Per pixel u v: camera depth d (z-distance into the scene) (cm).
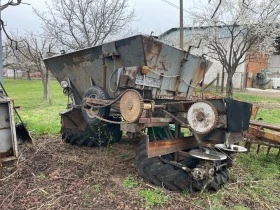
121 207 333
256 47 1681
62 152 535
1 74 684
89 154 528
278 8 1471
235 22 1466
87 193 365
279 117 984
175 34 2144
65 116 576
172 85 459
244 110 364
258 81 2373
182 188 372
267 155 526
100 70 471
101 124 536
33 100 1541
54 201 343
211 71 2238
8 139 442
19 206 331
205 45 1582
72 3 1419
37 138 637
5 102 434
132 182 394
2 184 388
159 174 378
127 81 404
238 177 432
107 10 1416
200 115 336
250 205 354
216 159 351
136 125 367
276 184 416
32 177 412
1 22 596
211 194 372
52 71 576
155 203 345
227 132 341
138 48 397
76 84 542
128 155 518
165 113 401
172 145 386
